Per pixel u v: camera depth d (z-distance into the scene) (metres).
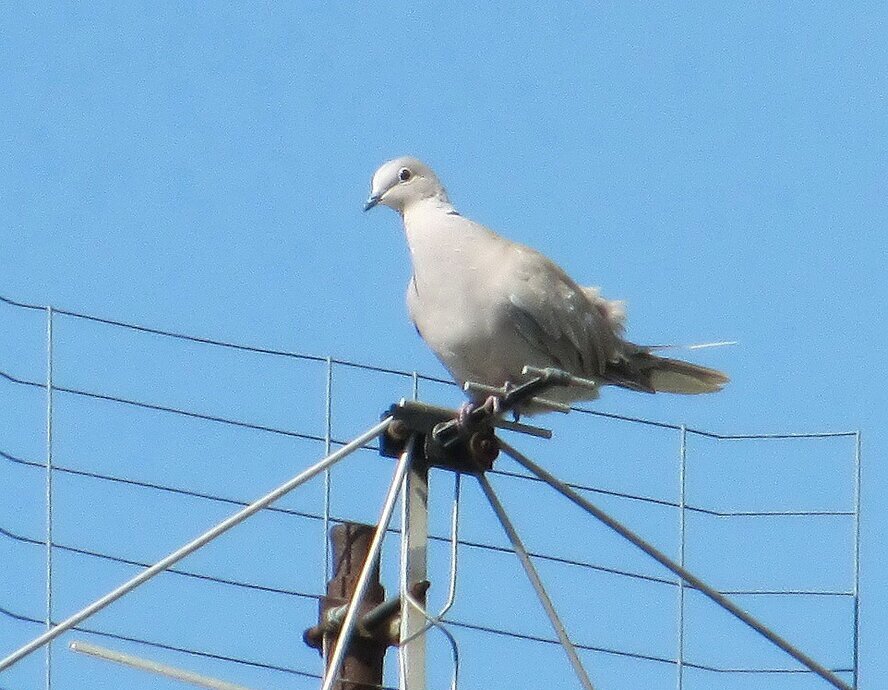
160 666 11.64
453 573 11.62
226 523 11.04
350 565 12.23
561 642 11.41
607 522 11.90
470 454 11.71
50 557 13.20
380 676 11.97
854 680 14.07
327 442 13.78
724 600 12.06
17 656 10.67
